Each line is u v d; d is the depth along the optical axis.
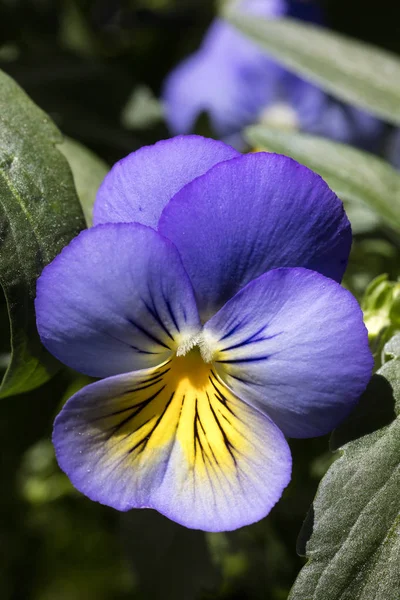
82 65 0.25
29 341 0.18
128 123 0.24
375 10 0.29
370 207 0.21
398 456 0.17
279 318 0.17
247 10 0.27
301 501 0.22
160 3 0.30
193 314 0.17
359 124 0.28
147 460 0.17
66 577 0.29
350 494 0.17
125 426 0.17
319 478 0.22
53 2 0.28
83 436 0.17
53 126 0.19
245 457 0.17
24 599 0.28
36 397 0.23
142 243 0.16
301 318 0.16
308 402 0.17
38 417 0.23
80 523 0.28
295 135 0.21
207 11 0.29
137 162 0.17
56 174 0.18
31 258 0.18
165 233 0.17
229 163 0.17
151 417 0.17
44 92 0.24
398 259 0.22
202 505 0.17
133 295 0.17
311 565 0.17
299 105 0.28
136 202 0.17
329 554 0.17
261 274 0.17
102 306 0.17
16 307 0.18
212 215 0.17
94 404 0.17
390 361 0.18
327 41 0.23
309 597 0.17
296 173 0.17
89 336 0.17
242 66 0.27
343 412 0.17
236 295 0.17
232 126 0.28
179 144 0.17
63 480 0.26
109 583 0.29
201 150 0.17
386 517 0.17
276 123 0.27
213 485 0.17
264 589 0.24
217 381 0.17
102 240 0.16
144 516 0.22
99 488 0.17
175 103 0.27
